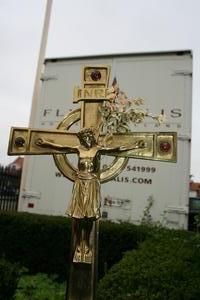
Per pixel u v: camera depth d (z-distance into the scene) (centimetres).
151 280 324
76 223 304
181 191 654
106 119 330
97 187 305
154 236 501
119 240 615
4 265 418
